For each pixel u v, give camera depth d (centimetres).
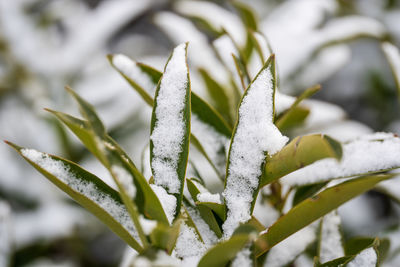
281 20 83
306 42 76
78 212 84
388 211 91
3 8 93
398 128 87
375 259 39
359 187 37
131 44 139
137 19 154
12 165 86
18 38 93
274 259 43
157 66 87
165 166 39
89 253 87
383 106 92
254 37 43
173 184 38
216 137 43
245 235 35
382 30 77
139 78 43
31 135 87
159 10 143
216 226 39
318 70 75
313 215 38
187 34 63
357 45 96
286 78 74
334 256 43
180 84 39
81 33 98
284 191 45
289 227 39
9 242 51
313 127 67
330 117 67
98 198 38
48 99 91
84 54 96
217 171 42
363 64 94
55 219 81
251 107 39
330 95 102
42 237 79
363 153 39
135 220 36
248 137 39
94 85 94
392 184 49
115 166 35
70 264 83
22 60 93
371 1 92
